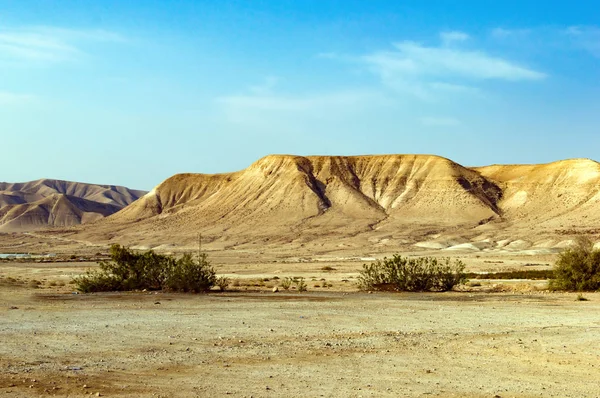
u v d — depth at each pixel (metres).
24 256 138.00
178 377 14.96
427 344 19.72
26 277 65.62
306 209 196.88
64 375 15.10
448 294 39.69
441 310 29.30
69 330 22.25
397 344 19.72
